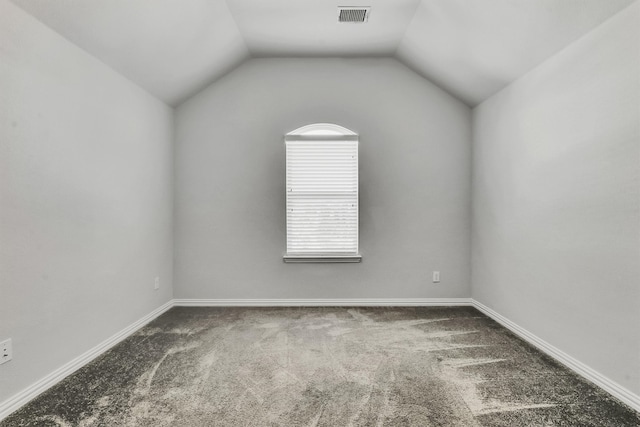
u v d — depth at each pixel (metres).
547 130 2.37
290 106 3.55
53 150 2.01
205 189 3.55
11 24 1.73
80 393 1.90
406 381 2.02
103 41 2.26
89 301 2.32
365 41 3.23
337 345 2.55
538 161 2.47
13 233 1.75
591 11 1.85
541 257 2.45
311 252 3.57
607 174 1.88
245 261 3.57
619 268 1.81
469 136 3.56
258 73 3.54
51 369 1.99
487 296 3.26
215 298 3.58
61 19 1.95
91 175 2.34
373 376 2.08
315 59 3.54
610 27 1.84
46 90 1.95
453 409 1.74
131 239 2.82
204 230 3.56
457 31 2.63
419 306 3.57
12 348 1.75
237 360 2.30
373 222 3.57
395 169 3.56
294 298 3.58
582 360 2.07
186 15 2.47
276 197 3.56
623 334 1.79
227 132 3.54
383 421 1.65
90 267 2.33
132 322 2.84
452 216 3.57
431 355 2.37
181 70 3.03
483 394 1.88
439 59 3.11
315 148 3.56
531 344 2.56
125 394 1.89
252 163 3.55
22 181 1.80
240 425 1.62
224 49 3.13
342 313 3.33
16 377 1.77
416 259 3.58
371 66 3.55
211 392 1.91
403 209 3.57
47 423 1.65
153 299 3.17
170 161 3.48
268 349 2.48
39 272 1.91
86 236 2.29
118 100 2.64
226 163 3.55
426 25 2.80
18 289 1.78
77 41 2.15
